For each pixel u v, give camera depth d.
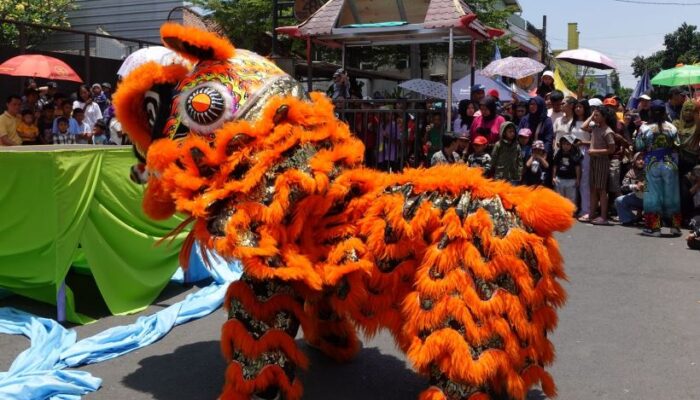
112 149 4.74
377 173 3.16
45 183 4.41
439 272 2.75
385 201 2.98
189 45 3.05
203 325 4.70
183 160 2.93
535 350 2.79
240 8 16.52
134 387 3.64
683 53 40.00
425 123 8.81
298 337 4.42
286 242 2.90
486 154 8.12
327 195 2.96
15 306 4.93
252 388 2.95
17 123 9.15
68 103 10.21
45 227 4.46
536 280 2.79
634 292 5.70
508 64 13.77
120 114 3.31
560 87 17.84
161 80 3.20
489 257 2.75
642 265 6.72
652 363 4.08
